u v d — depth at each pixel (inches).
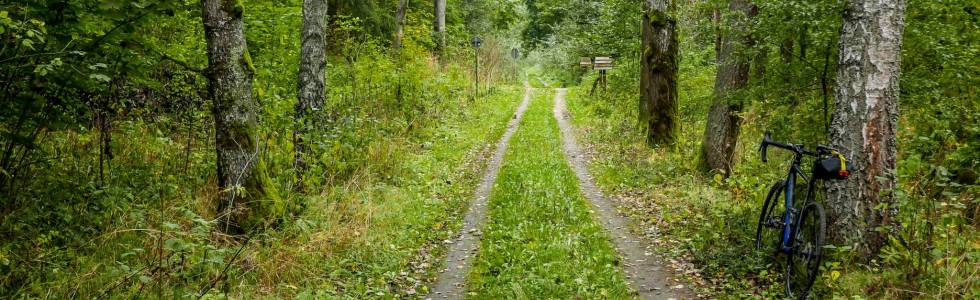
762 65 375.9
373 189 357.1
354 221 293.0
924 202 200.5
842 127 215.5
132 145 322.0
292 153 326.6
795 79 321.4
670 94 564.4
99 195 245.4
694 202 343.3
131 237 234.4
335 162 352.5
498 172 489.1
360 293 221.1
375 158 414.3
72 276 197.8
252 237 251.8
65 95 239.5
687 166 460.8
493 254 274.1
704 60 772.6
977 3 284.2
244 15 447.8
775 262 230.1
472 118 805.2
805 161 299.0
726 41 410.9
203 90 383.9
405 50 687.7
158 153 330.6
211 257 218.5
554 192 387.2
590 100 1048.8
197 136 374.0
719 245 262.4
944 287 178.4
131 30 240.5
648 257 271.7
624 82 857.5
